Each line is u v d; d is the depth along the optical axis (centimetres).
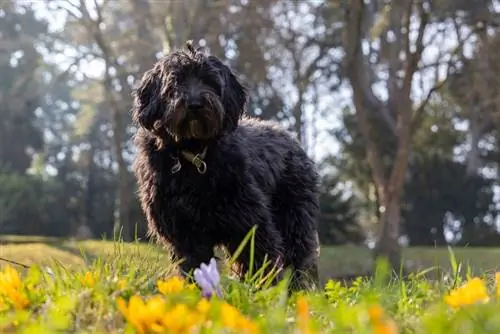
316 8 2672
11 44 2594
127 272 459
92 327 343
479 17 2094
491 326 298
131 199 2808
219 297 372
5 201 3709
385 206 2038
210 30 2358
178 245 620
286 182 743
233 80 637
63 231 4144
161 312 305
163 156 612
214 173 608
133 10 2367
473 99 2770
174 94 593
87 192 4541
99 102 2834
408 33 2028
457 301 343
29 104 3650
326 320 370
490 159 3691
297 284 700
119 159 2731
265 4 2452
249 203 621
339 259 1856
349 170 3416
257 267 620
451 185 3566
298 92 3117
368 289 420
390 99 2783
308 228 760
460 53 2173
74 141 4612
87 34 2420
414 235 3641
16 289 391
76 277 422
